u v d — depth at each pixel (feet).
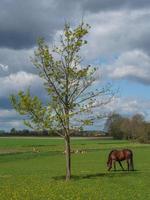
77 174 164.25
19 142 556.10
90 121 149.28
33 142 561.84
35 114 147.43
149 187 124.16
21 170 190.19
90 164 223.71
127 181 138.51
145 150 369.30
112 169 190.70
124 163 228.22
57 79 150.51
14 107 147.95
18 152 339.98
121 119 647.15
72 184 131.64
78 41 151.64
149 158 267.59
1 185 130.11
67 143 148.97
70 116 148.15
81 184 131.34
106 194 109.40
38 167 207.41
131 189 119.34
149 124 589.73
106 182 136.26
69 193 110.42
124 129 635.25
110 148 407.03
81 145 473.26
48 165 220.23
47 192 112.06
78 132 152.15
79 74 150.71
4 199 100.07
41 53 150.41
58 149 383.65
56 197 103.81
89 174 162.50
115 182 136.15
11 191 114.11
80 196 105.40
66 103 150.30
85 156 292.61
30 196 105.09
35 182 138.82
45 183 135.33
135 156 287.48
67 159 148.15
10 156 292.40
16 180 146.10
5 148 409.90
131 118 637.30
